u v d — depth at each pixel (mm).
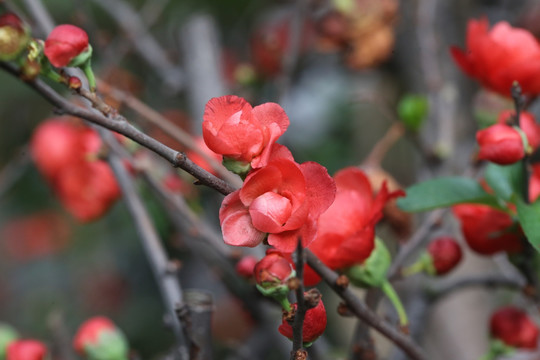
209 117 465
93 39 755
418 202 544
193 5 998
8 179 903
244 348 696
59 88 727
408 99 675
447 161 694
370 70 883
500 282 618
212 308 535
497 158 517
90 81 471
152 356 985
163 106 935
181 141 597
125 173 615
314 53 983
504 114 566
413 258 667
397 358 618
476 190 547
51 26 599
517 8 877
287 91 748
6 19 454
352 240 503
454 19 840
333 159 983
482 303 759
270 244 456
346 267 519
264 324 650
